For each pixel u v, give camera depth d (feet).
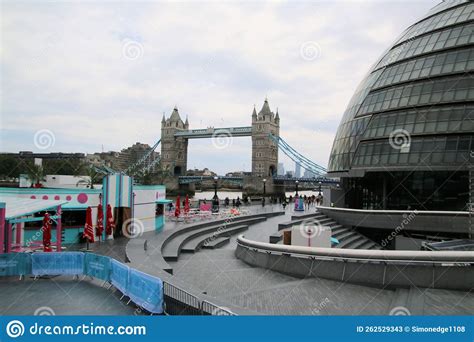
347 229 114.32
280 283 56.39
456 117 106.22
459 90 108.78
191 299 38.78
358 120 132.46
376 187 125.59
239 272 64.03
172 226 115.85
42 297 48.88
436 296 46.32
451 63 113.91
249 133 598.75
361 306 43.62
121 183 97.14
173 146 640.58
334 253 56.03
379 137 120.57
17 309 44.14
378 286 51.72
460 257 49.47
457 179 105.70
